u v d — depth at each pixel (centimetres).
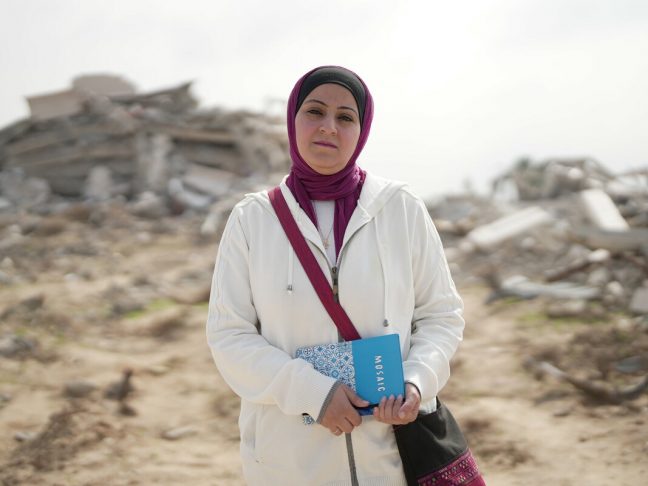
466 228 1188
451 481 210
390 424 215
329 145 217
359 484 211
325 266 217
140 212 1619
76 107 2103
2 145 2072
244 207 228
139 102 2150
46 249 1229
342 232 220
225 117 1895
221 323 221
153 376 583
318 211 225
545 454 407
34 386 547
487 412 466
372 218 223
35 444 434
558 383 512
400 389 206
